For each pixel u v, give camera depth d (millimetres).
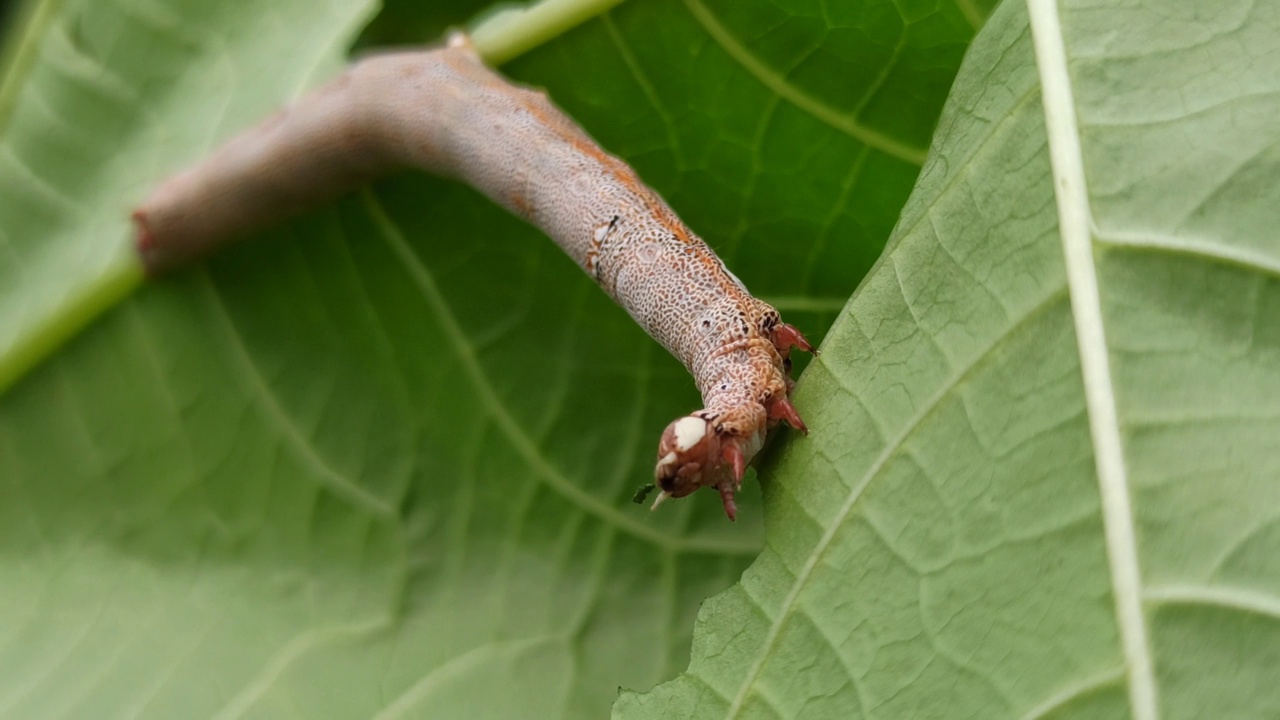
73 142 173
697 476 144
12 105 174
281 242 167
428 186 165
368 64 163
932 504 139
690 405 163
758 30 158
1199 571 133
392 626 163
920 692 137
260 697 161
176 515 168
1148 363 136
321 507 166
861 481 141
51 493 169
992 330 140
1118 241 138
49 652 165
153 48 173
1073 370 137
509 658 161
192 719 161
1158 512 134
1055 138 141
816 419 144
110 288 167
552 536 164
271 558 166
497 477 165
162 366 168
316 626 163
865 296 145
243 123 169
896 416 141
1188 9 141
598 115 162
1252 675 131
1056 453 137
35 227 172
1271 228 137
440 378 165
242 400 167
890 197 160
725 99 160
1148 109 140
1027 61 143
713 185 162
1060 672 134
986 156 143
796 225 162
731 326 147
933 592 138
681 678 142
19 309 170
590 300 164
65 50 174
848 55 158
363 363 166
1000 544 137
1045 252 140
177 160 170
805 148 160
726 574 162
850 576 140
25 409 170
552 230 156
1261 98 139
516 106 158
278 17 171
